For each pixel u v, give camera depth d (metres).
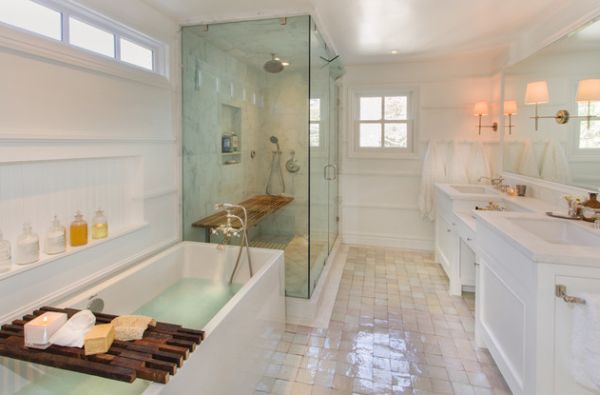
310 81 3.23
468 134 4.28
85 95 1.93
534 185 2.99
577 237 1.97
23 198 1.70
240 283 2.69
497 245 1.97
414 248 4.66
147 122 2.47
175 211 2.85
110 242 2.18
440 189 3.83
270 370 2.16
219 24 2.79
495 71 4.03
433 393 1.96
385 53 3.94
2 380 1.45
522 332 1.65
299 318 2.74
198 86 3.06
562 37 2.55
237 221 3.10
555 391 1.49
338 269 3.90
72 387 1.54
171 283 2.63
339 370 2.15
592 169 2.21
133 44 2.44
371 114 4.66
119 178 2.32
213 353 1.50
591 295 1.37
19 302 1.64
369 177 4.73
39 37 1.67
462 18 2.87
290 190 3.43
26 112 1.62
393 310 2.94
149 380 1.20
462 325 2.70
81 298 1.84
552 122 2.71
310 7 2.59
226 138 3.51
